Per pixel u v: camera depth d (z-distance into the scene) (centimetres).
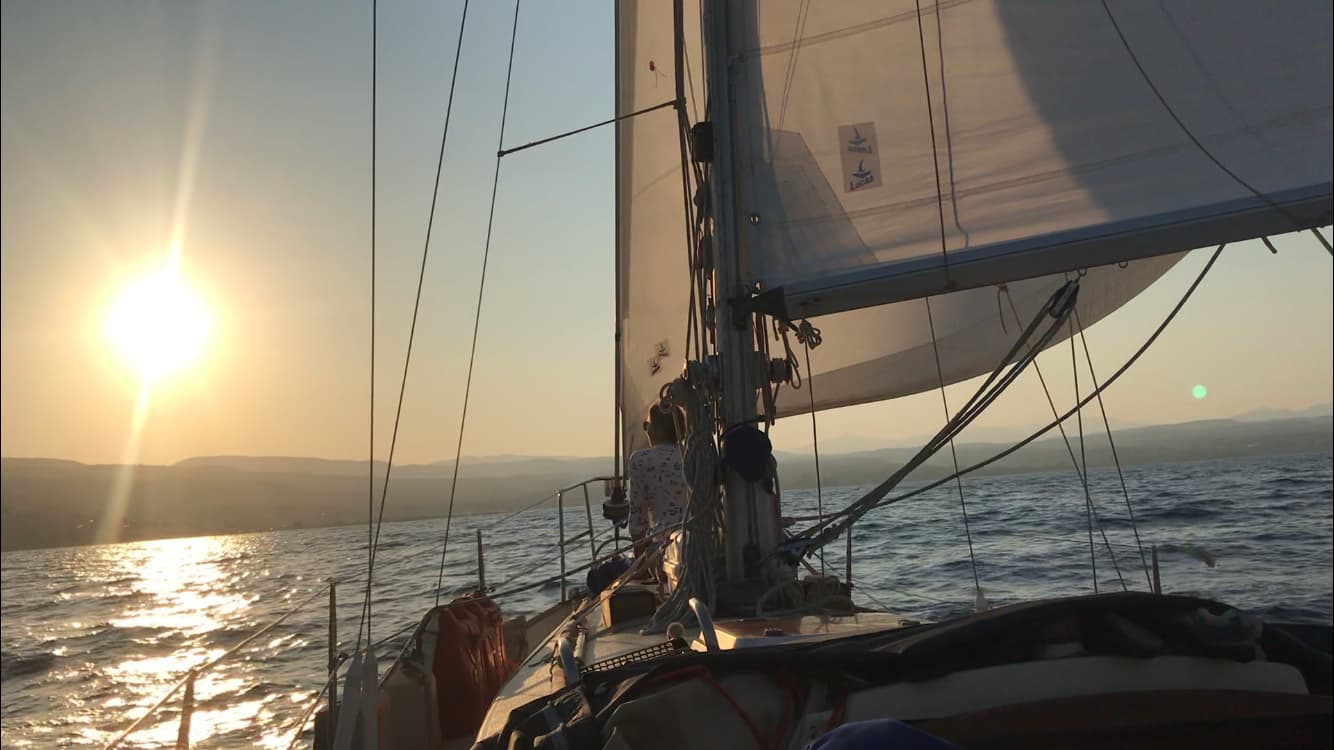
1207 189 234
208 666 320
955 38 262
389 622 1192
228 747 741
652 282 536
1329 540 1253
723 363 300
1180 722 168
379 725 328
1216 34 234
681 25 353
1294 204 225
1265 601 898
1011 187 253
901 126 264
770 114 277
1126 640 179
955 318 476
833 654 182
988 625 182
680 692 177
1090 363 332
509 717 199
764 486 311
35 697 1102
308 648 1177
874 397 504
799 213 271
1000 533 1295
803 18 276
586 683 203
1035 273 250
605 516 538
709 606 296
